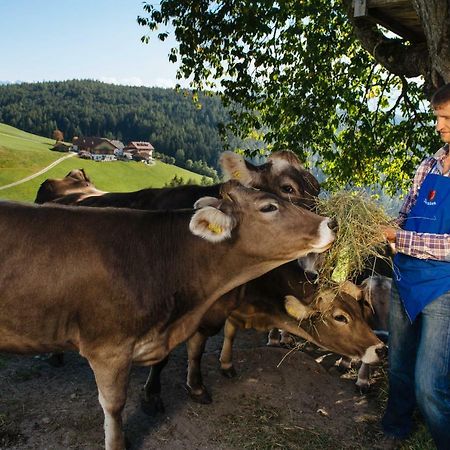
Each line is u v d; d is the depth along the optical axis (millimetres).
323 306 4707
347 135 10617
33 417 4465
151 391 4664
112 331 3660
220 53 11125
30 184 91125
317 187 5562
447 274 3498
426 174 3750
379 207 4117
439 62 4836
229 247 3914
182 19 10945
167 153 130875
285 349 6160
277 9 10102
